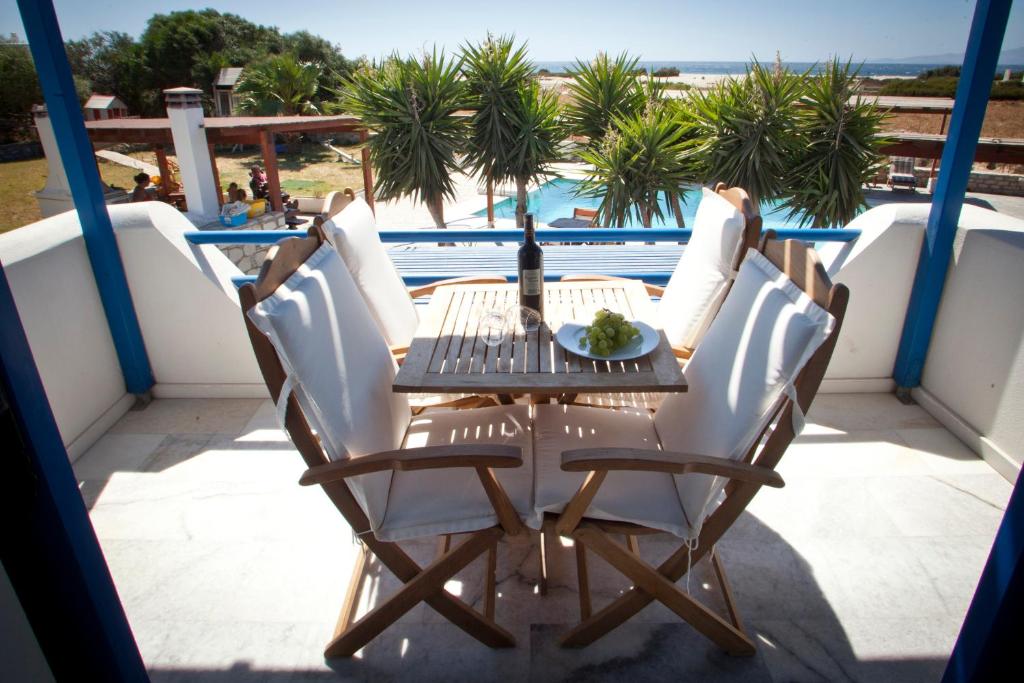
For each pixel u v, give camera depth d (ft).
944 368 9.37
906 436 9.09
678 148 29.25
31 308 8.27
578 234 9.52
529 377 5.63
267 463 8.81
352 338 5.86
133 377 10.18
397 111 34.47
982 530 7.30
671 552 7.07
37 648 3.81
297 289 5.34
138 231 9.62
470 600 6.41
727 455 5.16
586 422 6.65
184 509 7.89
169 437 9.48
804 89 26.66
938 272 9.21
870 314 9.80
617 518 5.43
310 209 43.88
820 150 26.78
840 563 6.84
